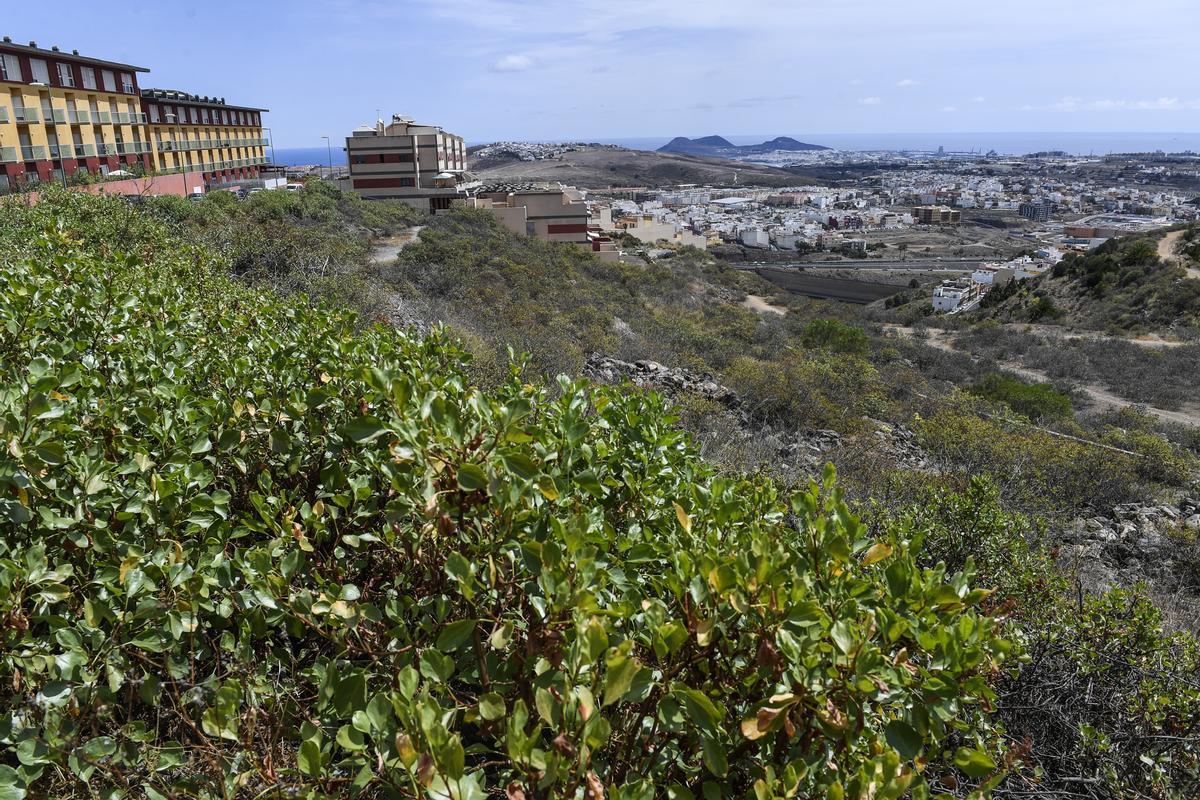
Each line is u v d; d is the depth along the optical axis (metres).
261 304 3.96
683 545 1.72
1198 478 11.79
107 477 1.80
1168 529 8.11
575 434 1.86
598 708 1.11
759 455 8.64
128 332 2.77
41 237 4.70
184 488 1.80
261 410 2.19
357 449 2.19
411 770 1.05
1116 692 3.09
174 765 1.46
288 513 1.91
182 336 3.06
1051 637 3.23
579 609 1.24
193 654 1.62
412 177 49.78
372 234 29.61
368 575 2.09
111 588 1.58
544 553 1.33
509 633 1.38
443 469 1.41
